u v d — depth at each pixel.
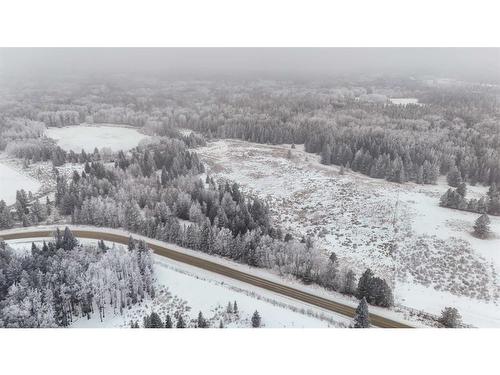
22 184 104.56
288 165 111.94
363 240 70.75
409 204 82.00
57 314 52.38
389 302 54.06
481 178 95.25
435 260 62.53
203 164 112.12
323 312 53.22
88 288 52.88
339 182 98.44
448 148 105.44
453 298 55.12
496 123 117.62
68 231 67.88
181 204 82.56
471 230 69.69
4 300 53.75
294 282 61.38
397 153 107.44
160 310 53.72
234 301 54.06
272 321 50.06
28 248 72.62
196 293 57.12
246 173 106.75
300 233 76.38
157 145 120.25
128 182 93.00
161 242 74.81
